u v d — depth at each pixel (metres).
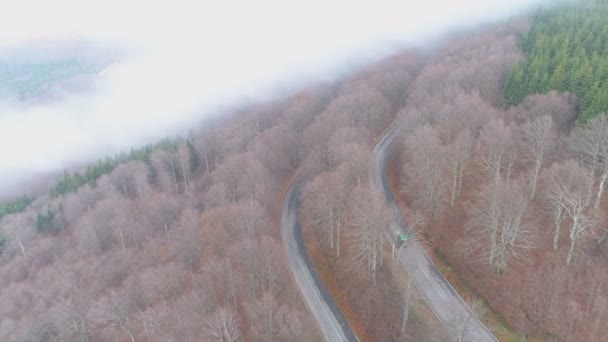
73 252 118.44
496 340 68.31
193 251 93.44
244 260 80.69
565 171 78.25
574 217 68.56
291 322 70.75
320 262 96.44
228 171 125.69
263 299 73.06
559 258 73.44
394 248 86.94
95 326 84.56
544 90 111.50
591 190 76.56
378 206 83.06
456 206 93.81
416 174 98.31
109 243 123.12
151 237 116.38
